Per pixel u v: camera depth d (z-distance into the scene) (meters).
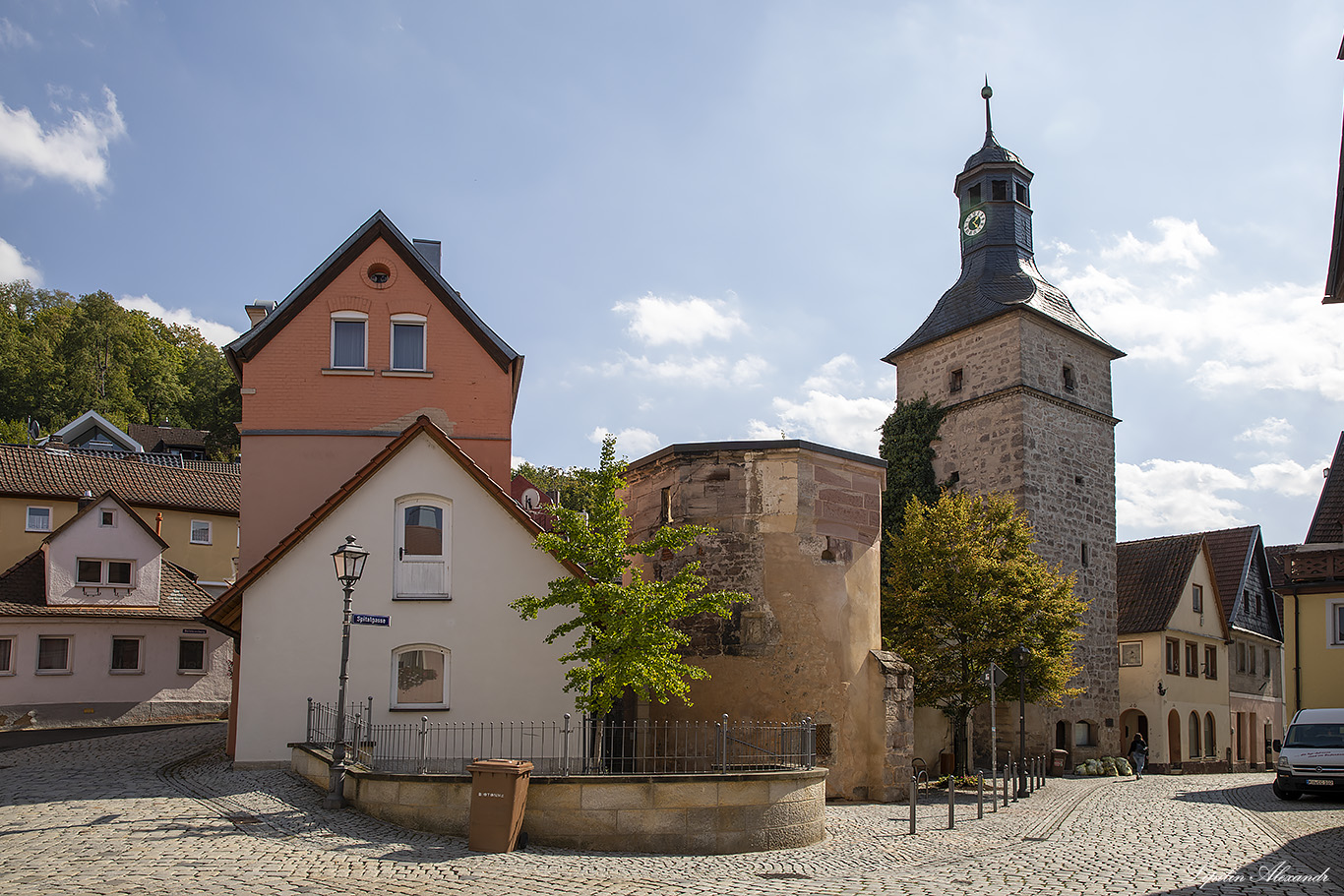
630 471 24.19
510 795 12.80
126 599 34.34
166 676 34.81
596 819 13.34
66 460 40.59
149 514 40.62
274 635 18.31
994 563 27.69
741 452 21.98
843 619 21.81
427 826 13.46
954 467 38.50
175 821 13.05
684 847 13.52
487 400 23.03
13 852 11.22
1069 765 34.44
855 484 22.72
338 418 22.59
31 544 37.78
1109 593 38.16
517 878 11.05
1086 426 38.66
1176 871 12.56
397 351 23.06
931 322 40.62
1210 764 41.72
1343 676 29.30
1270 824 18.06
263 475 22.19
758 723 20.80
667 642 16.64
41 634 32.62
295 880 10.34
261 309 26.53
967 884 11.52
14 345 70.12
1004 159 40.25
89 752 21.59
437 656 18.72
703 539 21.83
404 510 18.97
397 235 23.22
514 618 18.81
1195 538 42.28
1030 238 40.59
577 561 17.09
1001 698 27.72
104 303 75.69
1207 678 42.81
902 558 29.06
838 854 13.93
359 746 15.48
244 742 18.00
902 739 21.75
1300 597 30.28
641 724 18.92
